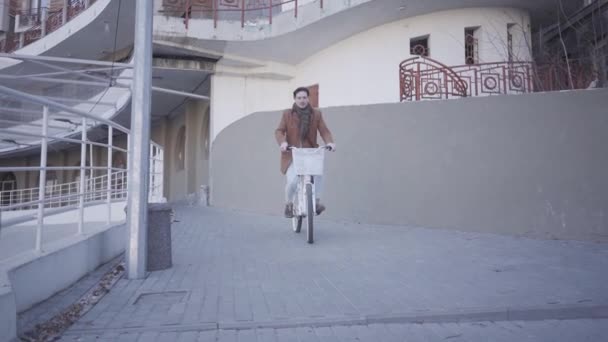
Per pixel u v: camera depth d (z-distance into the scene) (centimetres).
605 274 484
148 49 516
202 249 664
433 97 1038
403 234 768
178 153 2094
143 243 495
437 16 1334
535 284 446
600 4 1198
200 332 340
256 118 1225
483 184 782
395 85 1347
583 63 1025
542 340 327
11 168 361
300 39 1392
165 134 2161
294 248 655
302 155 640
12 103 731
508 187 759
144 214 500
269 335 335
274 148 1156
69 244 456
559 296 404
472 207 790
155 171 1148
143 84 511
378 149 910
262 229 859
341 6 1250
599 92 697
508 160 761
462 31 1329
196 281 476
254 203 1204
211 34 1357
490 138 781
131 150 505
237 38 1369
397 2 1239
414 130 866
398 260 566
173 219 1047
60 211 464
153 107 1964
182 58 1464
